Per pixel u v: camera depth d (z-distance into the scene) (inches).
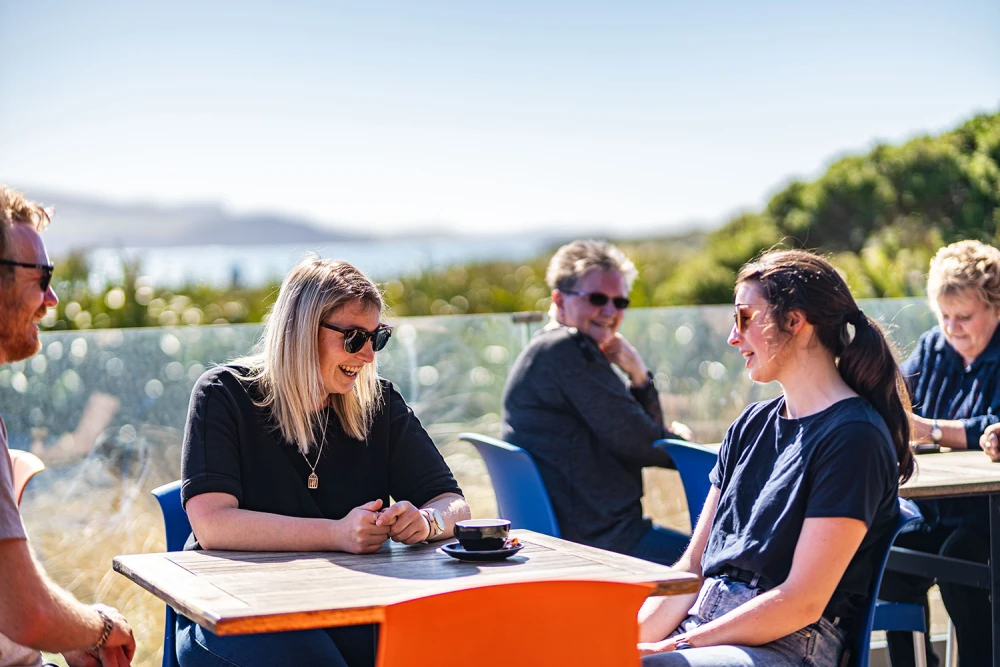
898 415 96.0
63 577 165.6
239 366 112.0
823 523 89.4
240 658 98.3
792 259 99.1
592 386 149.5
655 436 149.8
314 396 106.8
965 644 131.3
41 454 167.3
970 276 144.5
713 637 90.9
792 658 89.9
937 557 124.3
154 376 173.3
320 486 109.3
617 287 163.0
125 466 170.9
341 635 105.5
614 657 74.1
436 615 69.5
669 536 148.9
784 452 95.9
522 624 71.5
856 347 95.4
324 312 106.4
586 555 93.6
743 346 99.2
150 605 169.0
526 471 135.9
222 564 90.8
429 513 101.5
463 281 361.4
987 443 135.2
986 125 351.6
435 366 194.9
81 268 252.1
